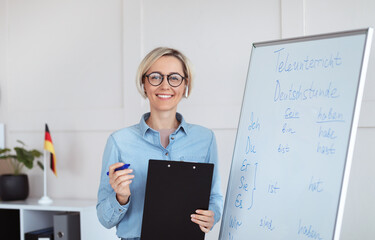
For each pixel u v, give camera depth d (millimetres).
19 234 3551
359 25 2658
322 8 2746
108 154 2059
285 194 1784
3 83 3734
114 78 3371
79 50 3492
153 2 3217
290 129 1832
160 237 1886
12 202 3352
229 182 1958
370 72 2625
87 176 3447
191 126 2143
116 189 1854
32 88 3654
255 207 1854
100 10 3422
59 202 3293
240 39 2975
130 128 2107
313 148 1754
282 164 1819
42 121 3592
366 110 2615
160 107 2021
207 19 3066
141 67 2055
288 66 1900
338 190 1652
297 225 1727
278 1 2865
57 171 3547
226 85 3008
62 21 3551
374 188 2609
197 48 3094
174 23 3160
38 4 3635
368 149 2623
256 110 1947
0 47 3746
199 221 1840
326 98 1765
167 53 2045
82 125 3447
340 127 1702
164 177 1905
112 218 1944
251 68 2008
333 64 1777
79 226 3078
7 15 3734
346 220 2674
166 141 2074
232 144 2971
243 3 2965
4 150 3447
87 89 3465
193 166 1886
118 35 3359
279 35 2865
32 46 3656
